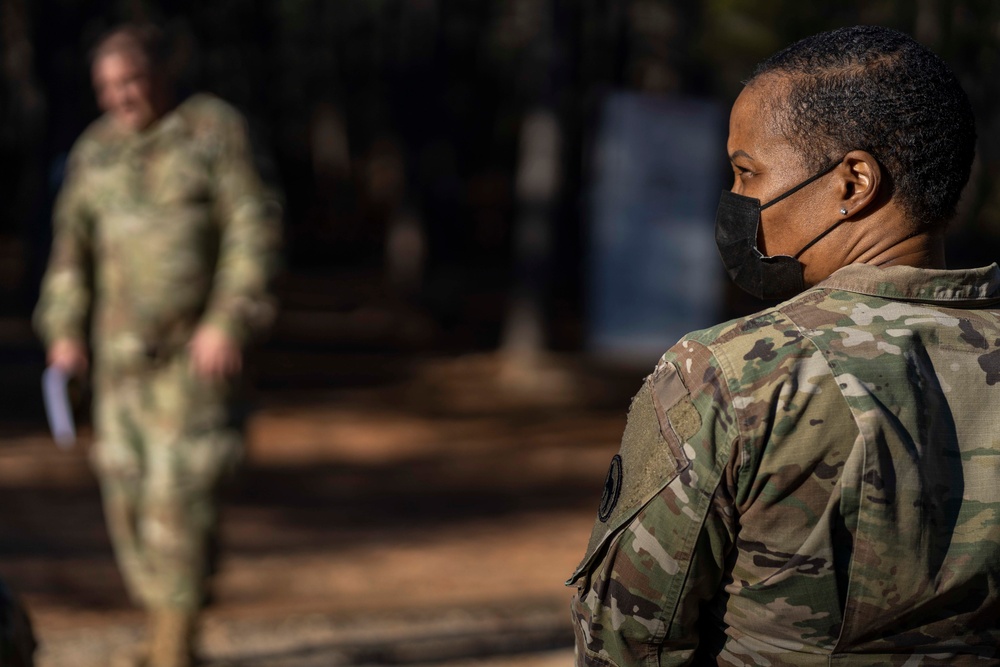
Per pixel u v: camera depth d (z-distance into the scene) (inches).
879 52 60.9
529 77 686.5
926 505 55.8
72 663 191.3
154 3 706.2
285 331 803.4
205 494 177.6
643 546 58.7
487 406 575.2
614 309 395.9
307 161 1298.0
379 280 1153.4
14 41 909.2
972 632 57.3
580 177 946.7
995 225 339.6
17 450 430.3
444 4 954.1
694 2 623.2
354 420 530.3
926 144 59.7
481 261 1266.0
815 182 61.6
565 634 214.2
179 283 178.1
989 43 206.7
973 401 57.6
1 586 83.7
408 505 376.2
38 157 679.7
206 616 232.8
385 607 245.4
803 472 56.1
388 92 995.3
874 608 56.1
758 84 63.8
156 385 178.2
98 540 316.5
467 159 1146.0
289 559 299.1
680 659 60.4
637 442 60.4
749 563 57.7
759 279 64.4
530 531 342.6
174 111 181.3
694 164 392.2
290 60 1022.4
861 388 56.5
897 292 59.7
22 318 744.3
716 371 58.3
